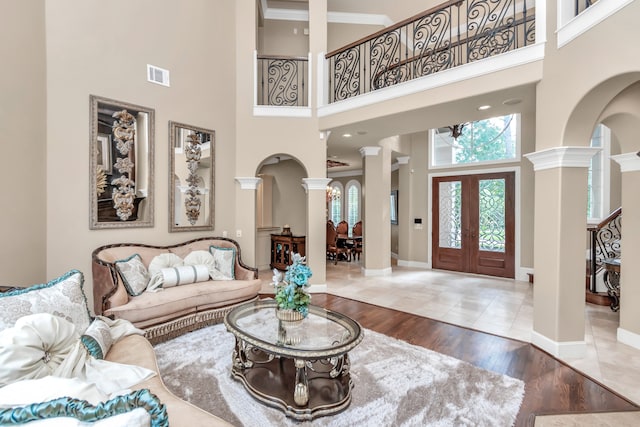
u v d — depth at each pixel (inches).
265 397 80.3
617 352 112.7
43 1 119.0
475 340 124.2
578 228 109.8
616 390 89.0
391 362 104.7
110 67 138.6
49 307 69.9
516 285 219.1
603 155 202.5
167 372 96.7
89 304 130.8
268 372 92.6
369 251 254.5
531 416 77.4
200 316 129.0
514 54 124.1
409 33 272.4
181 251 154.7
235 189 194.2
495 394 86.4
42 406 30.5
